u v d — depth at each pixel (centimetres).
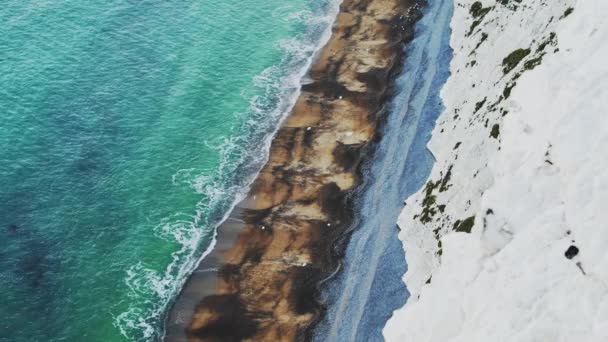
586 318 2848
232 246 4984
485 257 3569
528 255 3262
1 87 6266
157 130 6025
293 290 4597
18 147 5750
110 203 5356
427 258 4288
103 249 5003
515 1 5541
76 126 6000
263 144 5878
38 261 4897
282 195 5344
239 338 4362
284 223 5100
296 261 4794
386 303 4250
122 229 5159
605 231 2994
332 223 5031
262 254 4888
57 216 5228
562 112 3603
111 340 4428
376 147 5603
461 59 5925
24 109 6094
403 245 4572
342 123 5953
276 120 6122
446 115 5400
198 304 4594
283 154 5728
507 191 3597
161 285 4756
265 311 4494
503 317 3150
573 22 4162
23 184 5453
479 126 4666
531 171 3559
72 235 5097
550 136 3569
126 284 4766
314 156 5653
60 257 4934
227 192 5447
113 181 5531
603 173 3166
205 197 5416
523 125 3878
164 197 5419
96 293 4709
